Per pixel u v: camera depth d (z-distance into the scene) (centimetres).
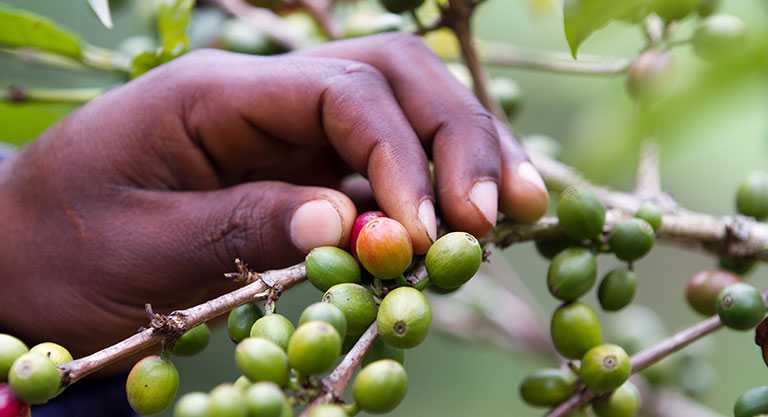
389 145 63
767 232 67
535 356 90
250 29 82
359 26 78
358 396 56
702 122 49
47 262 68
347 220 62
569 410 63
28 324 69
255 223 64
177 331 59
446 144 64
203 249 65
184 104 66
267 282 60
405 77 66
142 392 58
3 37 77
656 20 69
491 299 92
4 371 58
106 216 67
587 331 63
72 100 78
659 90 50
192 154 67
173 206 66
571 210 63
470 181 63
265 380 56
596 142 52
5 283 69
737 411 60
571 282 63
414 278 60
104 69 79
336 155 70
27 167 69
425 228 62
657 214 65
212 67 67
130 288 67
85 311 68
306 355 56
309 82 65
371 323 59
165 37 73
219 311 59
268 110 66
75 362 58
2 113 79
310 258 60
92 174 67
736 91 49
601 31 74
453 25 71
